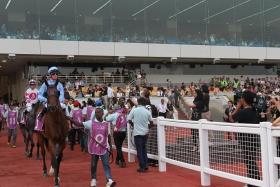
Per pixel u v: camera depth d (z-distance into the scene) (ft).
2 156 52.03
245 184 28.66
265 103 56.54
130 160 43.70
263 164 24.66
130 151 43.50
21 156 51.65
